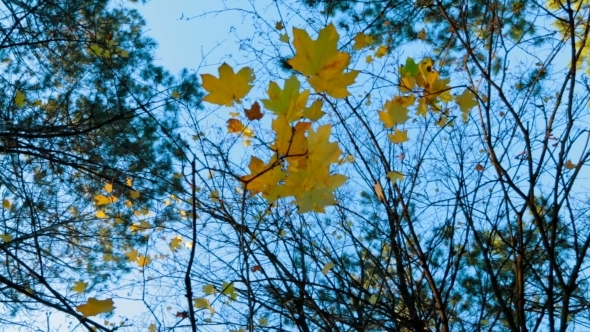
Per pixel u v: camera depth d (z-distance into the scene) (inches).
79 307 43.6
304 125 31.0
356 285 94.3
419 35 105.7
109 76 151.2
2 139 116.0
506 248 103.3
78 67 152.2
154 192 143.0
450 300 112.8
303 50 29.6
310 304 84.0
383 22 110.8
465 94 59.5
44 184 150.6
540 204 94.0
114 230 149.9
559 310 99.5
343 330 95.9
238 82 30.8
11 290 123.1
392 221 80.6
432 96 55.9
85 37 149.0
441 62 91.9
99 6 162.1
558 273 63.9
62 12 143.6
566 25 87.3
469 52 66.0
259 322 100.1
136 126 154.8
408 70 54.2
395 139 54.2
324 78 29.9
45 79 158.9
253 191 32.5
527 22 95.8
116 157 154.0
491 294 109.7
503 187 71.4
